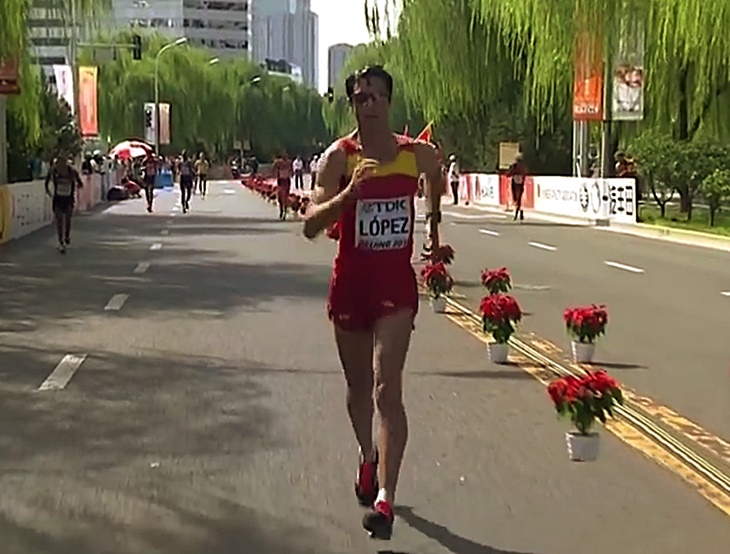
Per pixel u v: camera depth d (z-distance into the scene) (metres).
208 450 7.56
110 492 6.59
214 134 92.44
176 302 15.55
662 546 5.65
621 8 31.89
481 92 46.88
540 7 34.12
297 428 8.17
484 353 11.41
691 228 30.98
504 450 7.55
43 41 29.52
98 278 18.80
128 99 84.75
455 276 19.31
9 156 37.44
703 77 30.72
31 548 5.61
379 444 5.64
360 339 5.85
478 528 5.92
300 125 115.56
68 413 8.68
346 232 5.68
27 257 22.78
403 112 61.09
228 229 31.66
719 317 14.37
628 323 13.76
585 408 7.22
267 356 11.22
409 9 46.75
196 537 5.78
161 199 55.19
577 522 6.03
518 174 39.22
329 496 6.48
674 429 8.14
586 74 34.38
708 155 34.53
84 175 45.75
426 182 5.96
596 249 25.81
